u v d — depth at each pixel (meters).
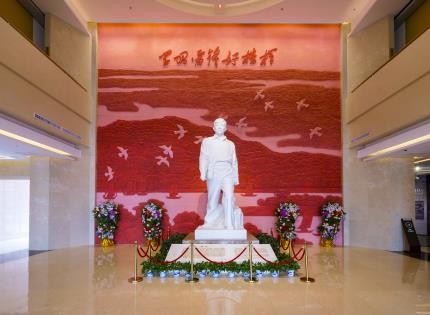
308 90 11.23
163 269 6.63
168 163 11.02
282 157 11.07
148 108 11.16
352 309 4.95
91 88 11.10
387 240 10.01
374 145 9.13
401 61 7.56
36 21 9.79
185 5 9.98
